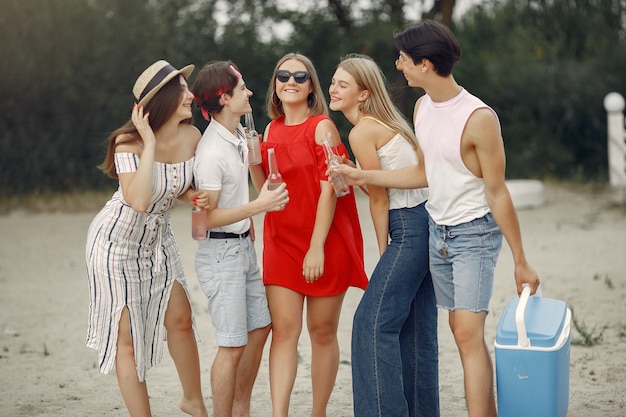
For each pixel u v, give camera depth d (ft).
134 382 13.78
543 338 12.50
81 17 55.16
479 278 13.05
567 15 66.74
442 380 18.54
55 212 48.78
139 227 13.66
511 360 12.59
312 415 15.47
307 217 14.69
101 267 13.62
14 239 39.88
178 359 14.75
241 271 14.32
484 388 13.01
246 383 15.35
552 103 65.05
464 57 65.82
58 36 54.54
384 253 13.98
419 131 13.41
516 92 65.57
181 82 13.75
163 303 14.20
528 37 67.56
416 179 13.61
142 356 13.88
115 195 14.10
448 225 13.23
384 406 13.56
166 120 13.62
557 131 65.57
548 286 27.45
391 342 13.66
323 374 15.23
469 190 13.06
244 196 14.56
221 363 14.33
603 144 65.16
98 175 56.39
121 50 56.03
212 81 14.06
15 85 53.98
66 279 30.83
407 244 13.80
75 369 20.17
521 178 63.52
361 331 13.69
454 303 13.44
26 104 54.65
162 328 14.28
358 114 14.56
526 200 46.75
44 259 34.83
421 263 13.83
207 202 13.94
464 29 67.46
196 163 13.97
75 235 40.78
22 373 19.85
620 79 64.28
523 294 12.91
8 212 48.98
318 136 14.57
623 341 20.93
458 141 12.79
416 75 12.92
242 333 14.30
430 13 64.08
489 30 67.72
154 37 56.95
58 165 55.67
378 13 63.67
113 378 19.45
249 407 15.72
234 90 14.11
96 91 55.77
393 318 13.70
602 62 65.05
